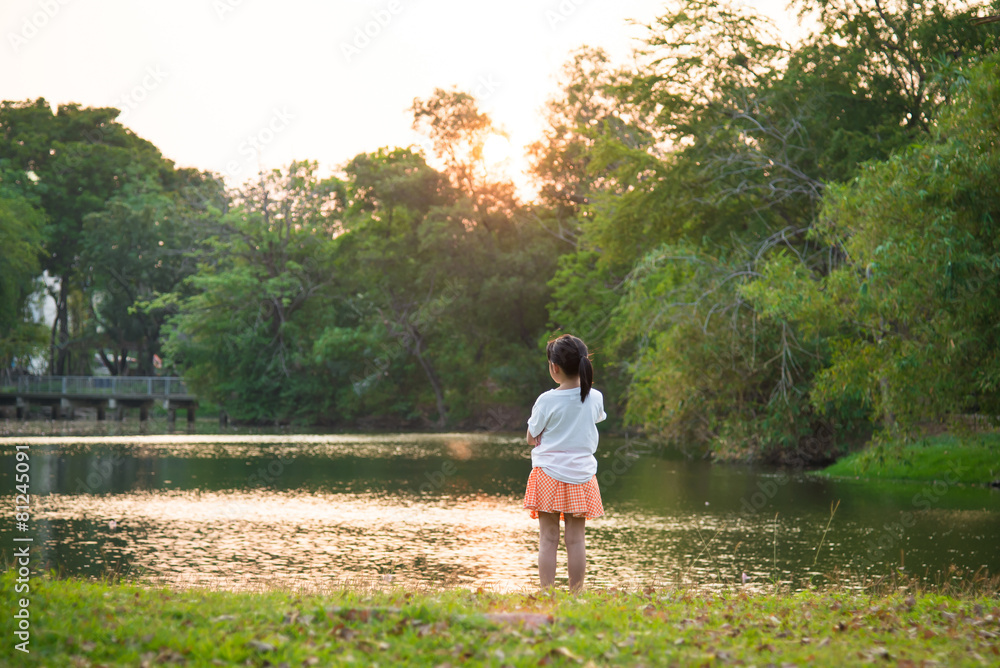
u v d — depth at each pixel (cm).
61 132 7081
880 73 2436
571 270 4706
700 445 3378
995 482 2208
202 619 503
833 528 1583
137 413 6688
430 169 5541
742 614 623
